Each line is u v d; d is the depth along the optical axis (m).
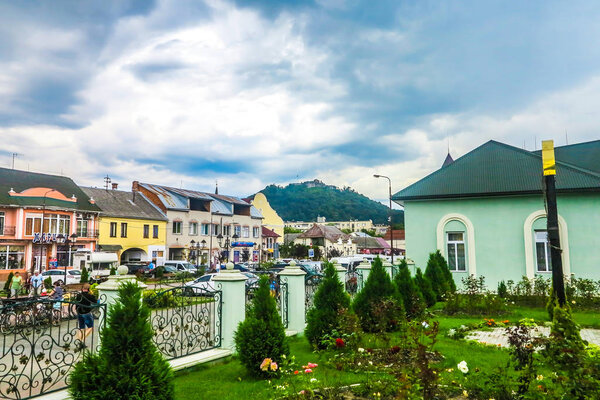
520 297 15.72
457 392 5.28
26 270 33.88
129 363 4.39
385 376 5.96
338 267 11.55
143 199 47.75
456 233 19.81
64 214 37.66
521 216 18.41
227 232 55.66
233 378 6.53
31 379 5.53
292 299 10.13
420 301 11.70
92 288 12.78
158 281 30.67
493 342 9.08
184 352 8.31
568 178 17.77
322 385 5.61
